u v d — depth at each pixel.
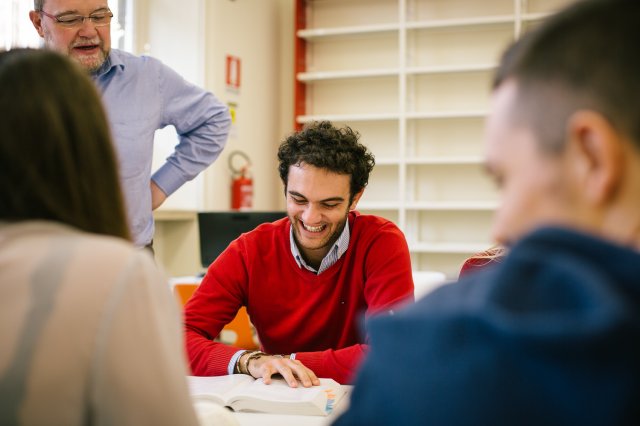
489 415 0.38
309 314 1.84
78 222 0.69
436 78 5.46
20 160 0.65
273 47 5.81
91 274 0.62
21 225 0.66
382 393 0.43
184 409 0.66
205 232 3.72
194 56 4.84
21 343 0.59
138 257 0.66
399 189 5.43
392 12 5.61
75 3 2.14
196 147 2.65
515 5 5.02
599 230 0.42
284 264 1.85
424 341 0.42
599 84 0.41
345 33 5.47
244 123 5.36
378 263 1.81
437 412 0.40
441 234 5.48
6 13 3.44
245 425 1.28
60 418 0.59
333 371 1.63
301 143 1.72
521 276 0.40
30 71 0.67
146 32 4.91
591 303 0.36
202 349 1.71
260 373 1.58
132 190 2.39
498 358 0.38
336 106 5.75
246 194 5.18
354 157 1.74
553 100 0.42
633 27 0.41
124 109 2.38
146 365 0.62
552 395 0.37
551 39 0.43
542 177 0.43
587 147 0.41
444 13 5.43
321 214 1.71
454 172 5.45
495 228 0.47
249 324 3.13
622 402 0.35
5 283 0.61
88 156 0.69
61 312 0.60
